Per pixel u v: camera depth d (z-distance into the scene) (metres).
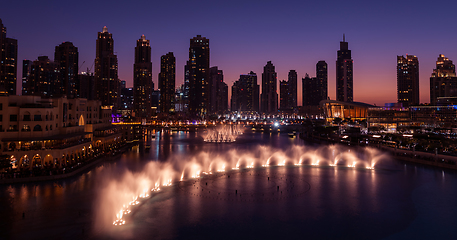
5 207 72.62
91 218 66.31
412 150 150.50
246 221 65.56
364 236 58.38
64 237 56.91
